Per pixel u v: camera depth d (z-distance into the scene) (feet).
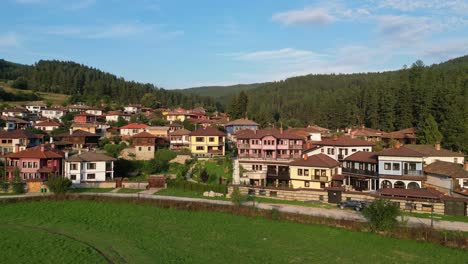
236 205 198.90
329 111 544.62
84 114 469.57
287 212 183.42
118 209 203.92
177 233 166.81
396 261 134.10
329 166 239.09
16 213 196.65
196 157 313.32
